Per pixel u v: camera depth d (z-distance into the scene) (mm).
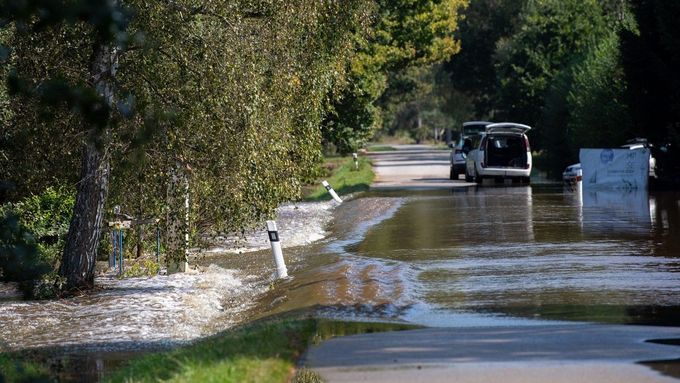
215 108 39688
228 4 39906
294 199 46500
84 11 17875
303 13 43406
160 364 22906
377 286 36781
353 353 23000
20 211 46688
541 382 19141
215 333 32312
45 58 39750
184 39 39344
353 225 65812
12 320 36281
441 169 148875
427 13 123688
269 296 39594
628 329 26250
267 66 42375
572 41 167375
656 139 100188
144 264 50344
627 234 53031
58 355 29406
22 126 41062
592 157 95750
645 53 96500
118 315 36719
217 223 42844
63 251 44094
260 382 19578
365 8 51000
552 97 143250
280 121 43062
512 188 100500
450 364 21156
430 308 31500
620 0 165125
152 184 42250
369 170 136375
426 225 62656
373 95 114312
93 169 42375
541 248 47688
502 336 25281
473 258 44781
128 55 38969
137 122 38062
